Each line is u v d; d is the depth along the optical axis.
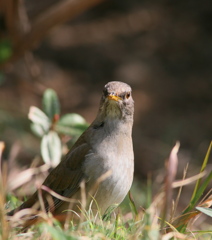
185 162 13.75
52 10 11.88
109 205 7.77
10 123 14.33
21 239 6.61
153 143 15.21
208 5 20.27
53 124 9.02
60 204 7.95
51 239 6.54
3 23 16.59
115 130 7.90
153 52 18.84
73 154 7.98
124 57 18.77
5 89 16.95
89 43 19.34
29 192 9.41
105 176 7.43
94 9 20.67
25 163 13.19
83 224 6.80
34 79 13.53
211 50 18.75
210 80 17.91
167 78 18.00
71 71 18.50
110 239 6.64
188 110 16.77
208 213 6.84
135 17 20.16
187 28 19.59
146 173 14.14
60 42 19.47
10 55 11.84
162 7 20.52
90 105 16.94
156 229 6.50
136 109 16.72
